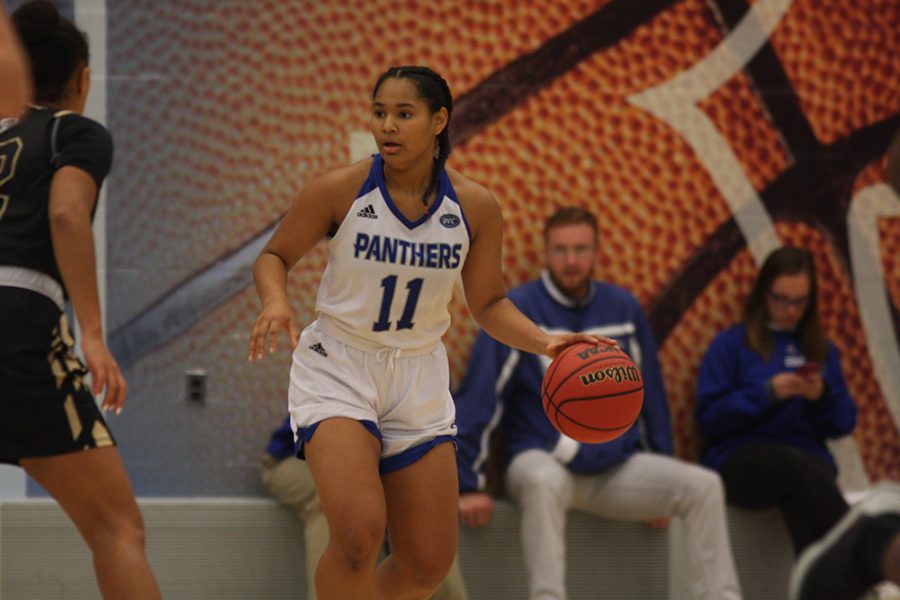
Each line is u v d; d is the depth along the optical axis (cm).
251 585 1307
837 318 1448
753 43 1427
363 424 823
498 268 874
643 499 1283
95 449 838
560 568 1241
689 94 1420
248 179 1374
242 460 1377
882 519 568
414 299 832
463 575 1315
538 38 1401
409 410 852
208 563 1305
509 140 1404
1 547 1279
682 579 1345
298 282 1381
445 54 1392
